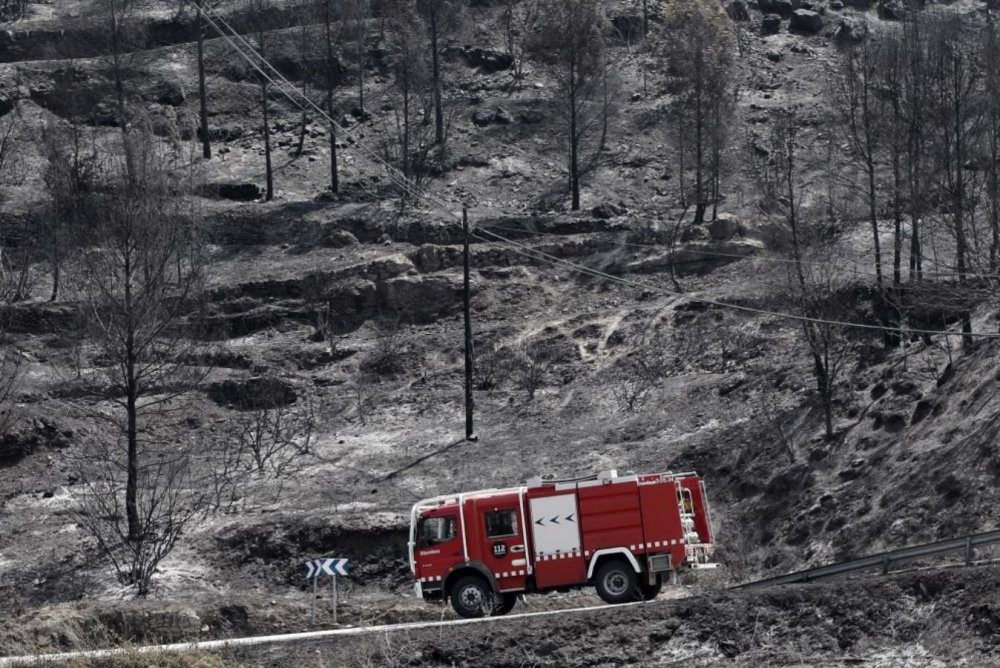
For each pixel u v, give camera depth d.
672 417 50.62
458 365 59.62
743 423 48.03
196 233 60.66
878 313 50.72
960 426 37.81
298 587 40.38
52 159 70.12
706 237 67.38
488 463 48.53
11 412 50.56
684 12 80.56
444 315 64.56
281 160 82.38
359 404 55.25
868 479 39.09
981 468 34.69
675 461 46.44
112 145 78.69
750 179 71.12
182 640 30.62
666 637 22.97
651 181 78.56
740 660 21.78
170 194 63.00
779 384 50.19
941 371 44.59
